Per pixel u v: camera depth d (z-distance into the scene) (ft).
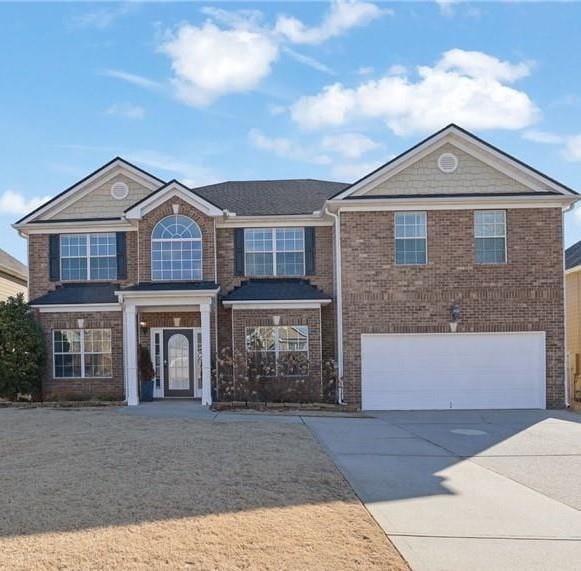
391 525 23.90
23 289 100.78
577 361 81.35
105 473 31.09
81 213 73.92
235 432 44.34
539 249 65.72
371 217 65.87
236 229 71.77
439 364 65.16
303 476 31.09
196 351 72.54
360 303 65.31
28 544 21.15
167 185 68.59
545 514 25.71
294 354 66.59
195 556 20.22
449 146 67.00
